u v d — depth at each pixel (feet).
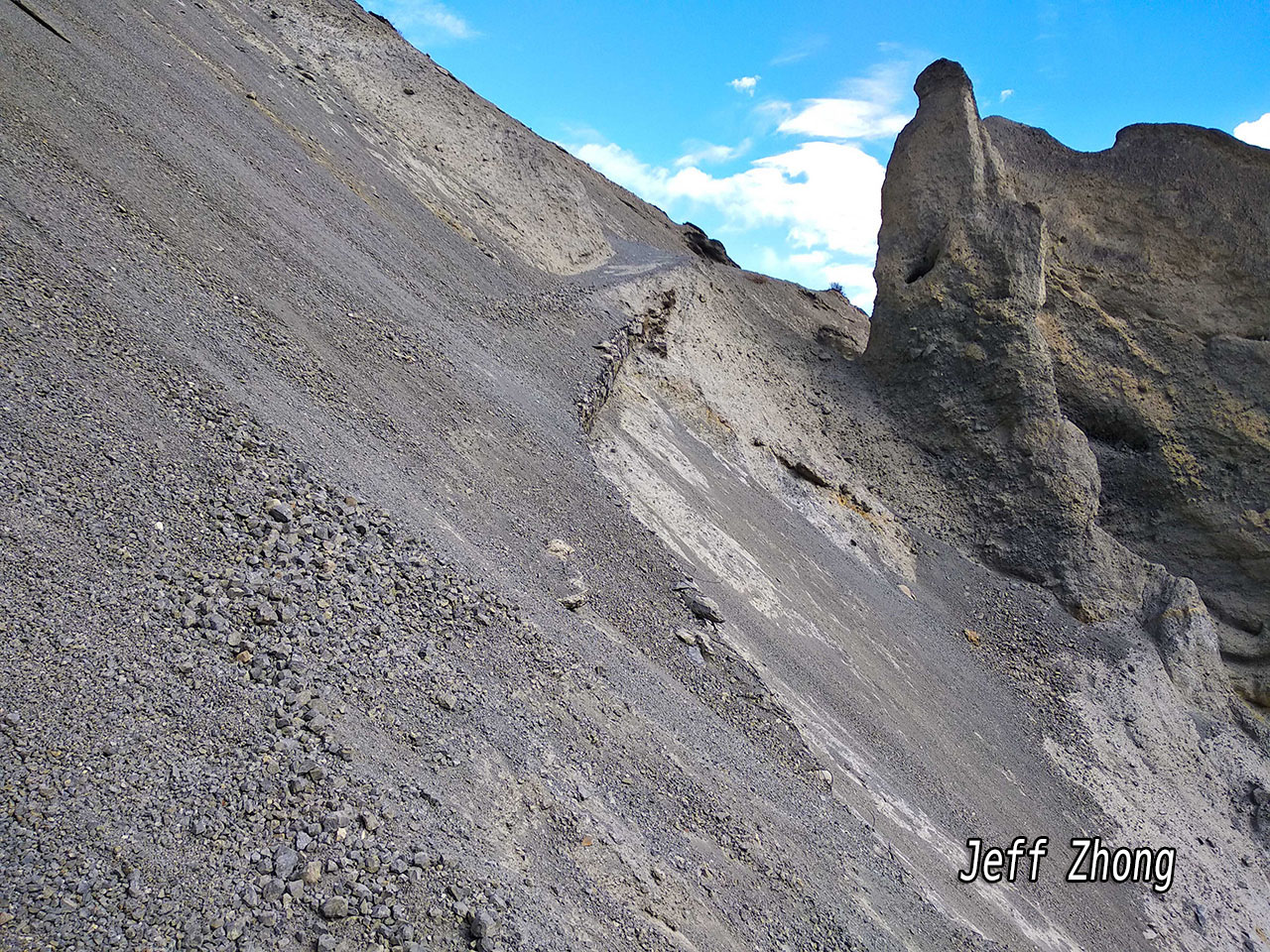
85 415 29.89
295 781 22.62
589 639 39.42
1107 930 53.31
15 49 45.78
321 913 20.11
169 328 37.01
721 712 42.91
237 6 86.53
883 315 97.40
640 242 120.06
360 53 97.66
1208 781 73.67
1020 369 88.99
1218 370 91.56
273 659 26.07
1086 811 64.49
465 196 87.81
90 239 38.06
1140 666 79.41
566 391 63.52
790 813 37.52
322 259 53.88
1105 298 94.94
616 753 32.58
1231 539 88.69
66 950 16.87
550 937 22.43
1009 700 72.54
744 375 92.63
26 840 18.34
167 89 56.24
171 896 18.80
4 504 25.07
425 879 21.97
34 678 21.50
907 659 67.97
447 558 35.91
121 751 21.16
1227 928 61.11
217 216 48.19
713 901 28.58
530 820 26.48
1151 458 91.20
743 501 72.43
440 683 29.25
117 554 26.23
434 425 47.62
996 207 93.56
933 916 38.40
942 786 54.49
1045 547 84.99
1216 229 94.32
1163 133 97.76
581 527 50.01
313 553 30.99
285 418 37.17
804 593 65.57
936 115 97.30
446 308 63.05
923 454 91.66
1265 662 86.89
